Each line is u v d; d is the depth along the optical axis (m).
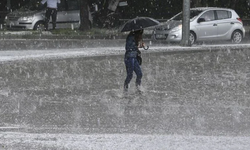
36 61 39.62
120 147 16.75
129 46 26.95
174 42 56.84
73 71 34.91
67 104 24.08
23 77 32.12
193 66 37.47
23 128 19.42
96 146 16.89
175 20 56.50
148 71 34.91
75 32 62.81
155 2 82.25
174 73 34.09
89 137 18.06
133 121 20.67
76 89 28.19
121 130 19.19
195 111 22.62
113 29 71.06
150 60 40.88
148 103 24.41
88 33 63.41
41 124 20.09
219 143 17.31
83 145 17.00
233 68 36.50
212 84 29.91
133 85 29.69
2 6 84.12
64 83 30.12
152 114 21.98
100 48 50.44
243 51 47.97
